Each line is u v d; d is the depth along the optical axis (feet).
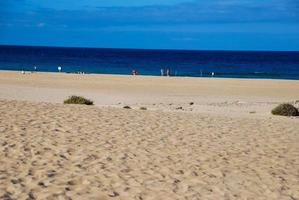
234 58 586.45
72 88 117.39
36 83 128.36
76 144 32.37
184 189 22.97
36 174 23.72
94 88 119.44
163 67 326.65
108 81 141.49
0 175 22.98
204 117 54.80
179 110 73.87
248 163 30.19
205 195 22.17
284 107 70.74
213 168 28.07
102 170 25.59
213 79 159.02
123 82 139.33
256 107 86.33
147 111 58.03
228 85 137.80
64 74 168.25
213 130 43.80
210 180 25.17
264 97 110.11
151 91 116.06
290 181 26.12
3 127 37.01
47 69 261.65
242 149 35.04
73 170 25.13
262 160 31.48
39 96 94.84
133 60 455.63
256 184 25.02
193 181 24.68
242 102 96.84
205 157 31.12
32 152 28.78
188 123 47.55
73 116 46.44
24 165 25.41
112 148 31.94
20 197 19.76
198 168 27.78
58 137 34.50
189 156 31.09
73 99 71.05
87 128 39.70
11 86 115.55
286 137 42.24
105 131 38.83
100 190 21.79
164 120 48.55
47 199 19.83
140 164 27.76
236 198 22.11
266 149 35.68
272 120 57.88
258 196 22.74
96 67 304.91
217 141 37.86
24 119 42.06
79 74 170.40
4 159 26.45
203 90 122.21
